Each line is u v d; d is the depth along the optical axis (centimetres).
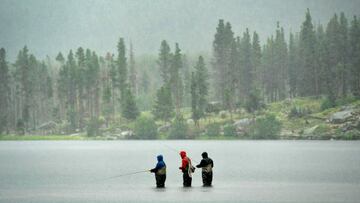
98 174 8056
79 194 5444
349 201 4719
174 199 4866
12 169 9269
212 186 5972
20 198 5166
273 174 7662
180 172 8388
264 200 4775
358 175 7431
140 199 4909
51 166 10038
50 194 5466
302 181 6575
